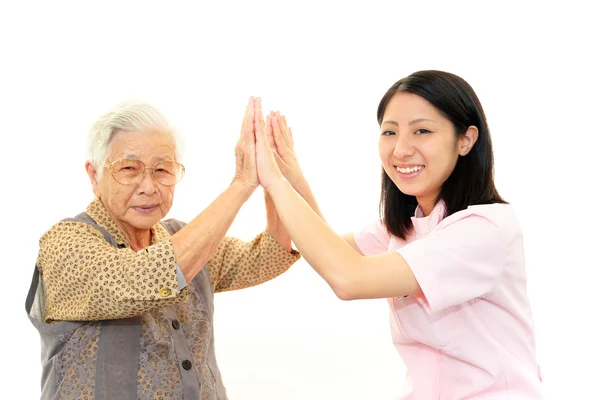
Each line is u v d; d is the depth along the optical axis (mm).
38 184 2613
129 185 1394
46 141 2621
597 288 2678
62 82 2635
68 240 1340
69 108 2637
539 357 2633
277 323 2619
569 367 2605
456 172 1525
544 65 2736
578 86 2721
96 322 1365
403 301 1518
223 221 1392
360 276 1342
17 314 2529
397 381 2576
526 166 2750
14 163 2604
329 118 2750
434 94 1438
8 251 2568
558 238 2721
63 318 1345
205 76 2707
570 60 2725
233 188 1446
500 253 1411
